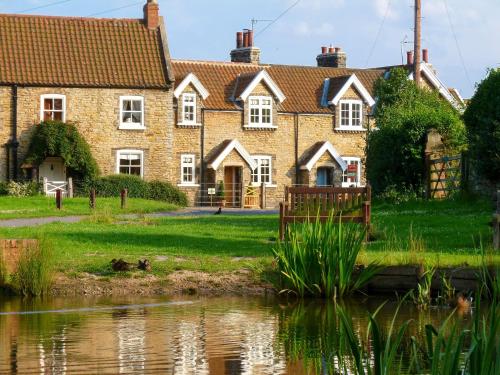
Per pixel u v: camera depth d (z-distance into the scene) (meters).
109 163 56.16
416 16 51.78
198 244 25.58
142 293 20.30
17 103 54.56
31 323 16.77
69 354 14.16
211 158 59.97
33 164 54.12
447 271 19.27
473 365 10.20
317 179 62.84
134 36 58.12
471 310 17.80
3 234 27.31
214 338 15.34
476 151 35.56
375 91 58.38
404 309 18.11
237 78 62.84
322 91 64.81
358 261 20.23
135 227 31.20
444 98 65.38
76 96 55.44
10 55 55.44
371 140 44.12
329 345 14.74
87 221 33.97
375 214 33.28
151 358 13.91
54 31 57.19
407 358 13.55
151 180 56.91
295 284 19.64
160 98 57.03
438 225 28.64
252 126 61.25
